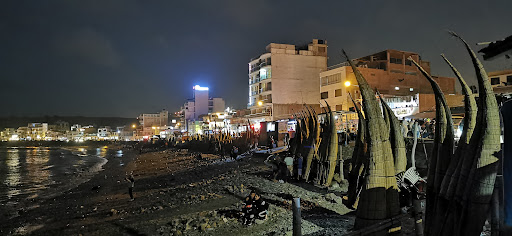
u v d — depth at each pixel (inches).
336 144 751.1
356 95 2041.1
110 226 605.6
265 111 2657.5
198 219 586.6
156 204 765.9
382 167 333.1
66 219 695.7
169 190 964.0
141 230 560.1
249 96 3002.0
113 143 6087.6
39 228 643.5
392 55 2226.9
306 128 941.8
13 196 1059.3
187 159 2096.5
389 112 490.6
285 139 1397.6
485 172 233.1
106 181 1304.1
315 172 813.2
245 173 1059.3
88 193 1035.3
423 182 477.4
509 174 189.3
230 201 711.1
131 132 7549.2
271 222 529.3
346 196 582.6
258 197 544.7
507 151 191.0
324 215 532.4
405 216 306.7
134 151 3924.7
